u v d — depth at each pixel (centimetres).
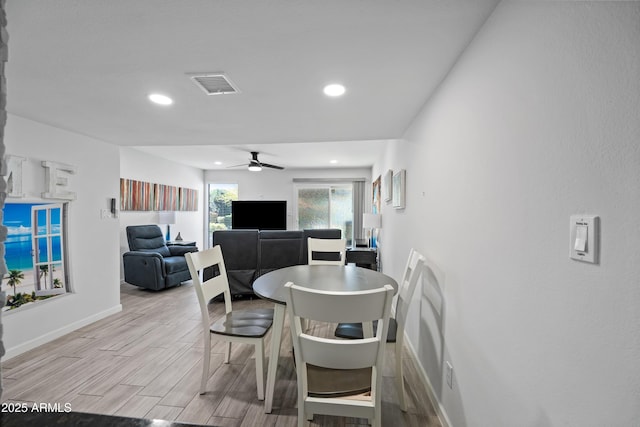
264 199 774
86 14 125
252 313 237
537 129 97
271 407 187
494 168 124
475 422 141
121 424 62
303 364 134
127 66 171
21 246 268
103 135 327
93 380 221
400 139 333
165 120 272
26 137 269
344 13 125
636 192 65
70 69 174
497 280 122
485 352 131
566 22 85
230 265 430
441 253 187
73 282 314
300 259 450
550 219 91
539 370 96
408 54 158
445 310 179
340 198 766
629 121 67
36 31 137
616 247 69
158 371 234
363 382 146
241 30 137
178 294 460
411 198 272
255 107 238
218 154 581
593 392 76
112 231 367
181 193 681
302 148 521
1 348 62
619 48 69
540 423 96
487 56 130
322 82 191
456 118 164
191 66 171
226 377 226
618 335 69
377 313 125
